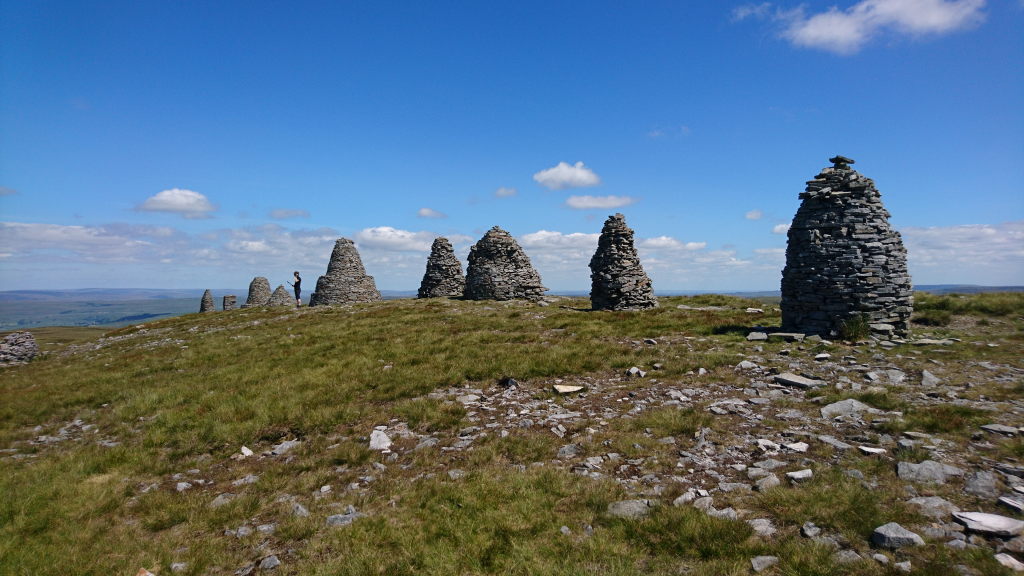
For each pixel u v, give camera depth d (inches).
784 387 536.4
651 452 402.0
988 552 237.8
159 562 316.5
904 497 297.4
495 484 370.3
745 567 253.8
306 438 525.3
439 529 319.6
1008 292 916.0
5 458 532.4
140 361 1024.2
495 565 279.3
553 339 867.4
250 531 349.1
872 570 237.1
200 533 354.6
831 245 743.7
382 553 300.4
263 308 1990.7
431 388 637.9
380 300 2014.0
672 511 305.0
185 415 605.6
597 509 325.1
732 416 462.9
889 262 724.7
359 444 491.5
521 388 622.2
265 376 754.8
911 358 597.6
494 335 912.9
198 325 1664.6
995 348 628.1
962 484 305.7
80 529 366.0
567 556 278.5
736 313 1036.5
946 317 835.4
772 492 315.0
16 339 1371.8
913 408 437.4
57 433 622.5
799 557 250.8
